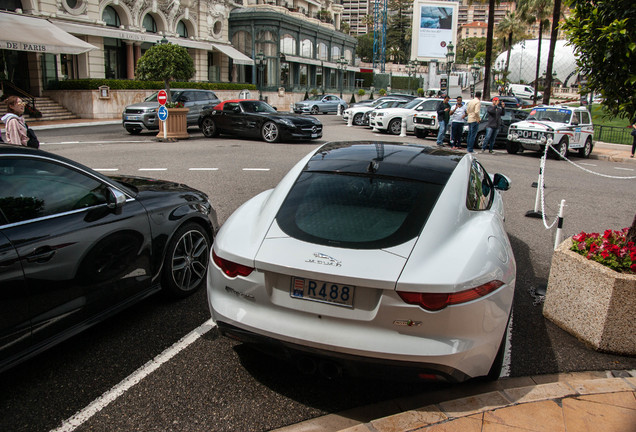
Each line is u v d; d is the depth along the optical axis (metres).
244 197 7.71
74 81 23.50
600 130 21.44
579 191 9.64
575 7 3.83
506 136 17.34
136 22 29.84
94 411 2.70
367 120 23.73
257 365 3.20
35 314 2.80
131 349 3.36
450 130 15.88
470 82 92.06
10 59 23.08
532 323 3.92
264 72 43.19
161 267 3.82
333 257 2.52
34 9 23.44
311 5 67.00
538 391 2.85
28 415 2.65
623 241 3.83
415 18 67.06
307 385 2.99
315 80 52.75
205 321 3.79
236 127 15.95
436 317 2.39
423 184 3.09
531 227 6.80
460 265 2.51
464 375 2.52
